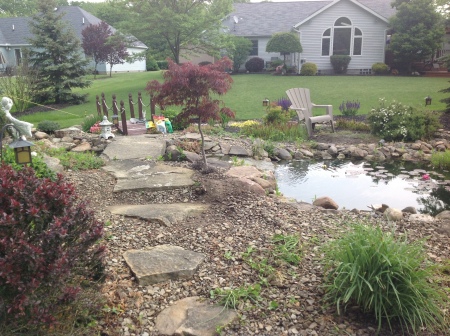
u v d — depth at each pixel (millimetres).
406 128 8773
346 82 18031
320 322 2273
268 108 10461
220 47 19344
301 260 2877
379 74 21484
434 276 2596
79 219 2096
